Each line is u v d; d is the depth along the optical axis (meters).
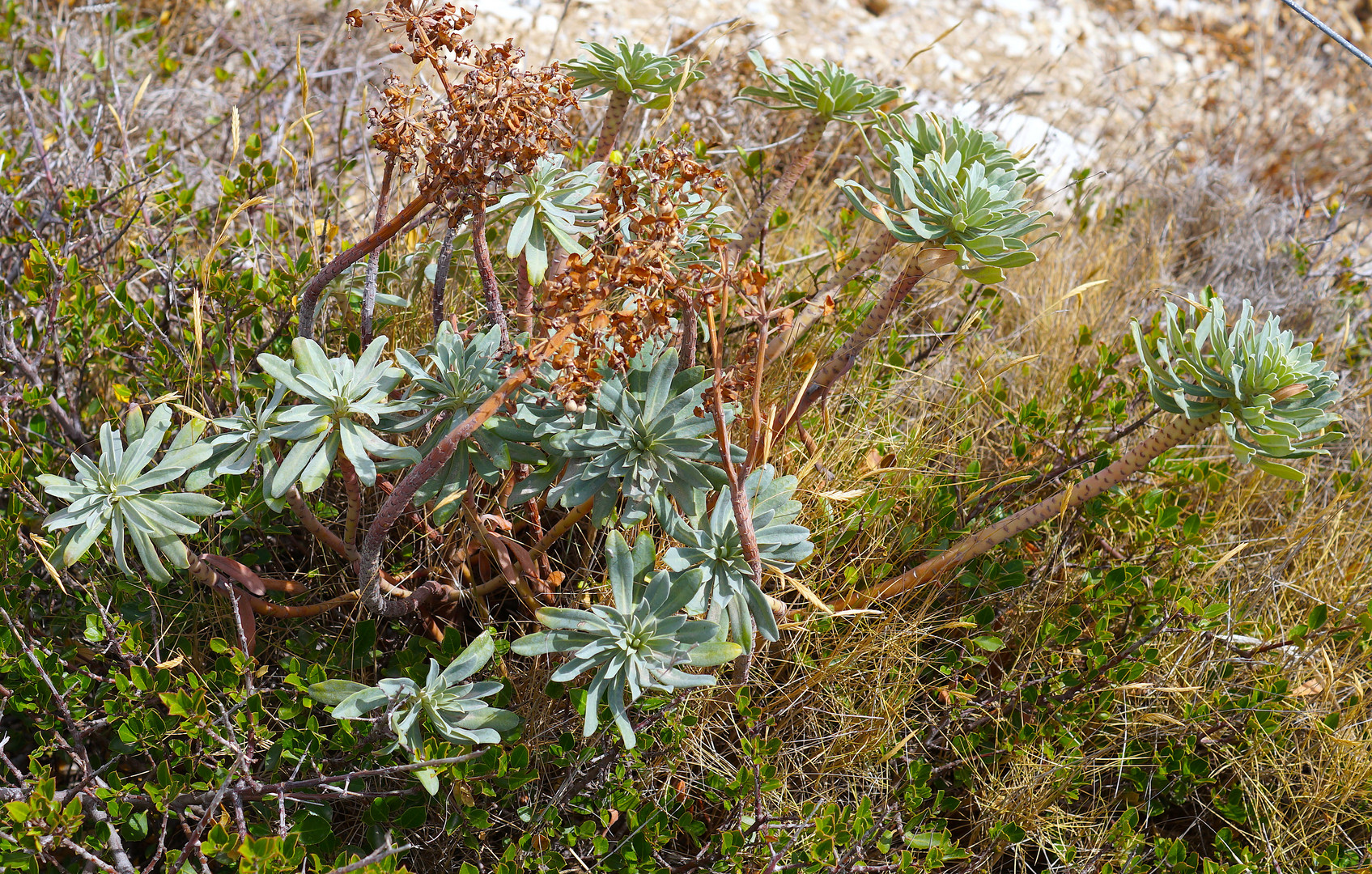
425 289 1.08
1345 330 1.31
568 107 0.87
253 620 0.90
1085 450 1.16
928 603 0.99
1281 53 2.52
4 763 0.92
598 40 1.92
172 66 1.50
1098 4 2.49
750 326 1.06
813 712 0.97
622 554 0.83
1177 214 1.71
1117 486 1.08
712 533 0.85
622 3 2.04
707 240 0.96
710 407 0.84
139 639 0.88
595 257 0.80
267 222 1.09
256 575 0.92
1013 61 2.24
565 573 1.00
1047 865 0.97
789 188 1.11
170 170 1.31
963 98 1.80
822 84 1.04
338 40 1.81
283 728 0.92
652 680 0.83
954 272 1.32
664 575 0.83
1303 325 1.48
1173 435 0.93
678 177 0.82
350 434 0.84
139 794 0.86
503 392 0.79
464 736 0.83
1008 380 1.24
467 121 0.82
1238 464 1.21
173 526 0.83
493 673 0.94
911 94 2.01
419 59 0.83
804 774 0.96
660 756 0.92
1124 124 2.17
